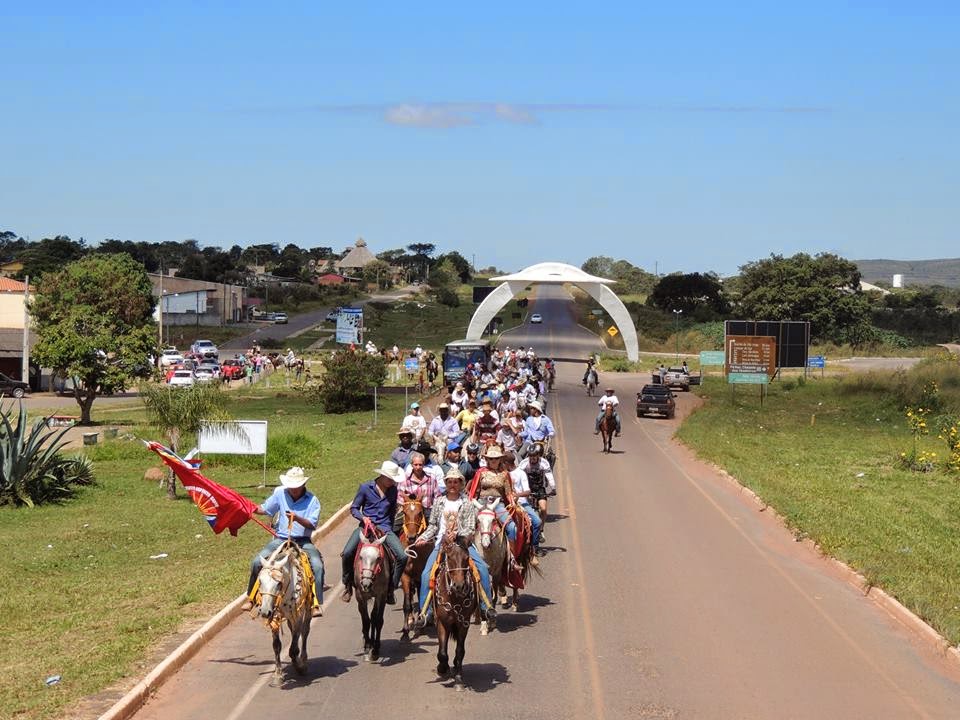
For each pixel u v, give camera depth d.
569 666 13.60
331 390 58.88
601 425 40.09
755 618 16.28
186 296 136.88
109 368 54.22
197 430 32.53
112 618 16.14
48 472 31.27
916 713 12.03
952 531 24.05
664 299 161.75
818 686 12.95
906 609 16.50
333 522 24.31
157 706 11.83
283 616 12.35
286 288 187.88
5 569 20.98
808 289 131.12
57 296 54.34
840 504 27.64
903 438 46.62
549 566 19.94
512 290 99.62
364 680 12.93
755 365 63.12
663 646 14.60
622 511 26.58
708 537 23.25
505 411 27.45
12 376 78.25
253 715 11.56
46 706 11.38
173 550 23.50
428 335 140.25
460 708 11.88
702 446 41.38
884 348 127.38
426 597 13.19
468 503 13.67
